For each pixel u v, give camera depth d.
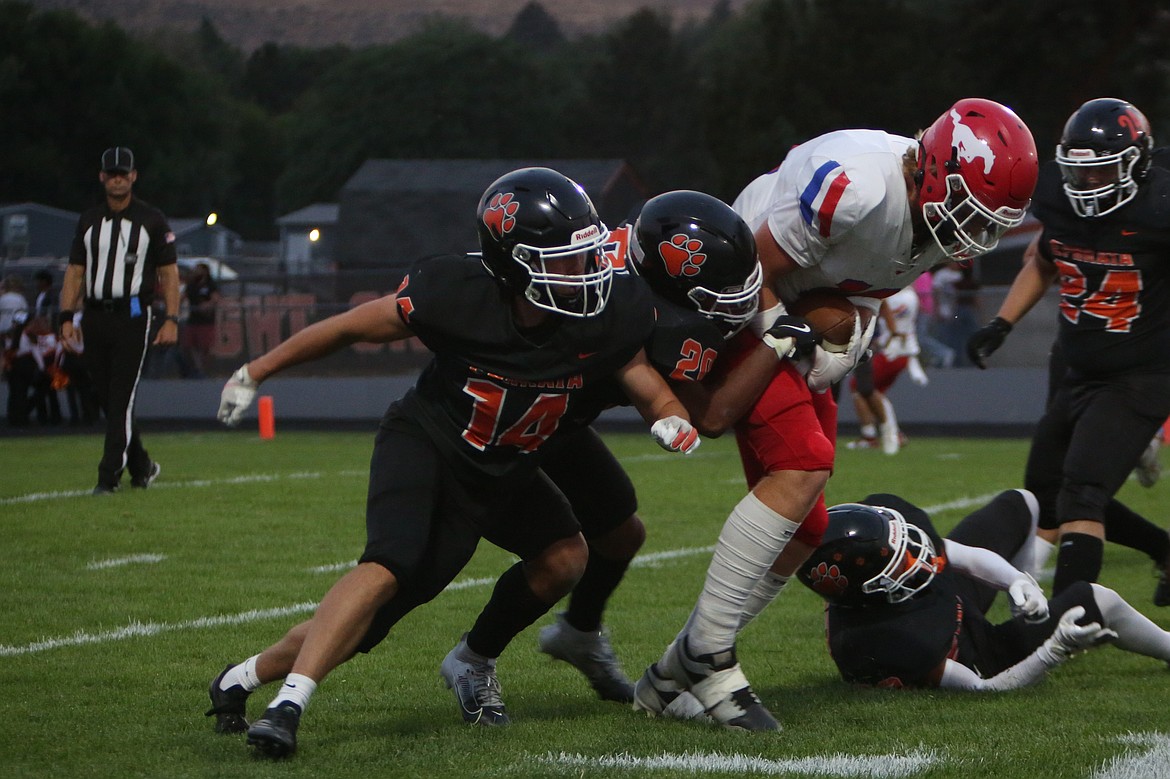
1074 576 17.72
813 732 14.05
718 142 131.25
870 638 16.08
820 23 126.00
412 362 69.50
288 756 12.83
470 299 12.98
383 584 13.02
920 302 62.88
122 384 34.31
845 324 14.97
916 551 15.86
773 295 14.57
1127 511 19.89
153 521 29.91
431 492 13.45
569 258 12.55
